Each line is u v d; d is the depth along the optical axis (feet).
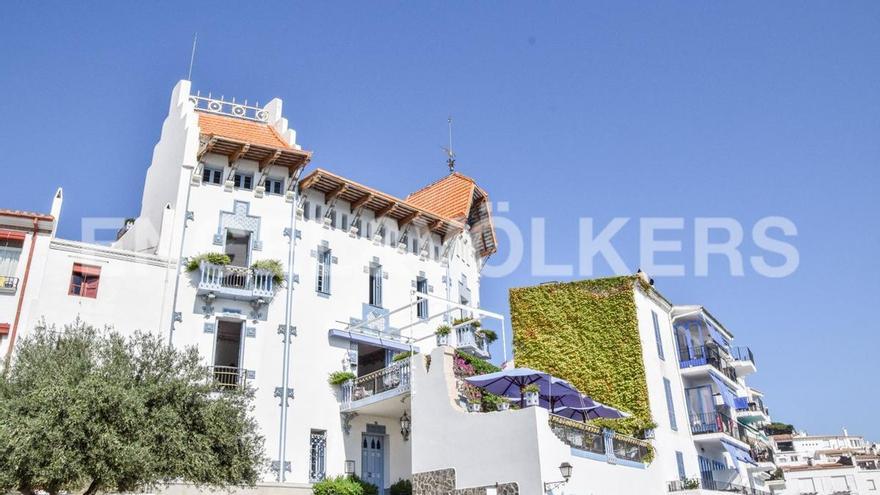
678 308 117.08
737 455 112.88
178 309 85.05
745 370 147.43
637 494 81.05
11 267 77.10
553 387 77.61
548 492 64.54
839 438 341.62
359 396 90.38
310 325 92.99
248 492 79.77
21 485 55.01
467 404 76.07
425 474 73.72
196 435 60.95
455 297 113.91
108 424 55.72
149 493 71.92
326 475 87.66
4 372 58.59
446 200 121.60
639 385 96.17
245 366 86.58
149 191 103.71
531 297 108.27
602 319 101.96
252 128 104.58
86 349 61.87
